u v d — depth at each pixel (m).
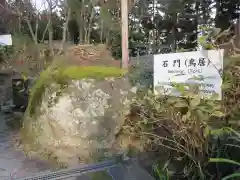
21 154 2.94
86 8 6.16
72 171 2.47
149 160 2.30
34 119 3.45
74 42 6.74
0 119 4.49
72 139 2.97
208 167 1.73
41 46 6.48
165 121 2.04
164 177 1.93
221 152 1.64
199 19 8.79
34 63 6.12
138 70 3.39
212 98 1.78
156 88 2.19
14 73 5.99
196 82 1.93
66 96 3.12
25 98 5.12
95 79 3.26
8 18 7.26
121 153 2.67
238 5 8.29
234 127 1.64
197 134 1.76
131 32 7.43
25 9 6.78
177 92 1.96
